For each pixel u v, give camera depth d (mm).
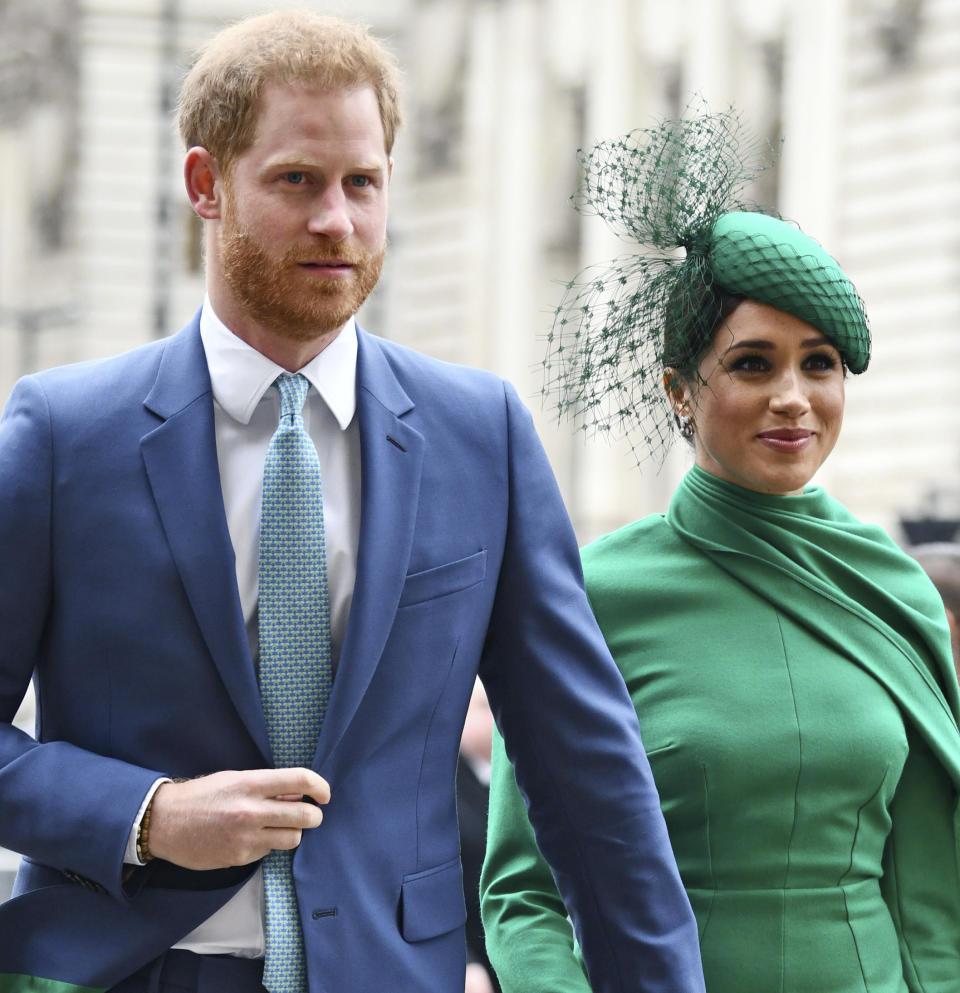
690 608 4254
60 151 34188
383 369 3855
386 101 3629
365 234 3562
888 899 4223
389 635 3670
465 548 3809
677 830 4117
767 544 4258
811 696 4121
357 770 3641
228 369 3707
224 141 3561
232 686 3553
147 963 3553
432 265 32594
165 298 34000
